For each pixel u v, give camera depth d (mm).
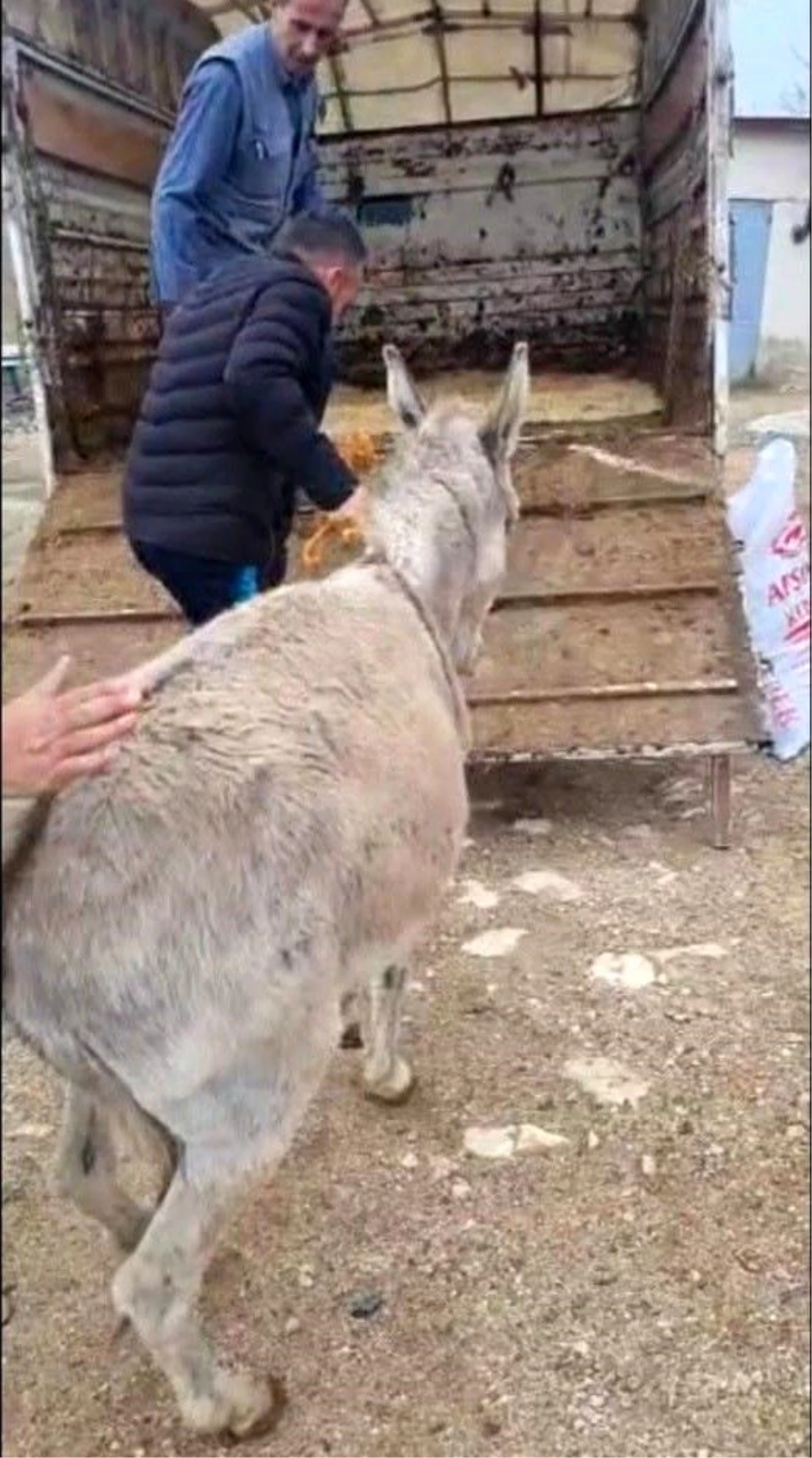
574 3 6484
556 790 4422
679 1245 2598
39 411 4086
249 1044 2031
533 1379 2348
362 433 3977
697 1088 3004
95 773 1928
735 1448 2211
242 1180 2094
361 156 8125
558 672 4016
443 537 2723
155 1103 2012
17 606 3893
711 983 3363
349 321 8195
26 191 4172
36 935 1882
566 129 8000
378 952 2328
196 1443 2250
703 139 4535
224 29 6238
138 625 3842
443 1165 2811
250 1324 2459
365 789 2176
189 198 3383
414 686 2404
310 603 2365
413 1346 2418
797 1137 2846
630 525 4348
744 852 4000
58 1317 2480
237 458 3113
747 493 3986
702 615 4086
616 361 7605
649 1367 2359
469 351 8195
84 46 4949
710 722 3869
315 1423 2281
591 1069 3076
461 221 8227
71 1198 2291
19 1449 2248
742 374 3764
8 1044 3084
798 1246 2580
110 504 4332
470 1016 3268
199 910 1956
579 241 8008
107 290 5160
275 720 2104
